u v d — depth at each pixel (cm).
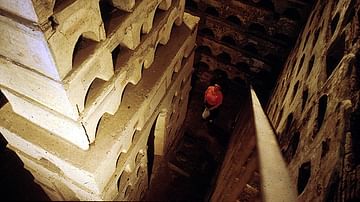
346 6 246
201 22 598
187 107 696
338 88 193
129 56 349
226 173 367
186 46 481
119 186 459
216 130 666
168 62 431
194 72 706
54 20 230
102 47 290
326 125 192
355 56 186
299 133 249
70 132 339
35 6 208
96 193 405
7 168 548
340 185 148
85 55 279
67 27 242
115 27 302
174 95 533
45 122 351
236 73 657
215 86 579
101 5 321
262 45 577
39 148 365
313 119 224
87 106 312
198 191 605
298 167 215
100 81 329
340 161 155
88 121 327
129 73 370
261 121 291
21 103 340
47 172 445
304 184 198
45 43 231
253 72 636
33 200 600
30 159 429
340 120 171
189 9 591
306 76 310
